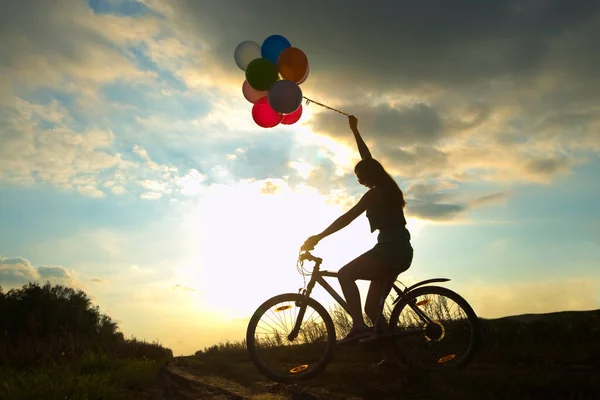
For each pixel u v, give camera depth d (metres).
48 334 11.09
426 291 5.41
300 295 5.68
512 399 4.08
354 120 6.63
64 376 5.61
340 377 5.40
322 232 5.48
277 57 6.88
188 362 9.67
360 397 4.60
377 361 6.70
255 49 7.30
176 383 6.76
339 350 7.61
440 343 5.31
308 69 6.83
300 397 4.93
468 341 5.24
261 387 5.94
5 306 20.17
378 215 5.38
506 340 7.19
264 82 6.59
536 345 6.72
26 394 4.76
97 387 5.27
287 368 5.65
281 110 6.43
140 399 5.60
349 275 5.38
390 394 4.59
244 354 10.99
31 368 8.22
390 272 5.34
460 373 5.01
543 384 4.27
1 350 9.60
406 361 5.36
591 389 4.05
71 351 10.36
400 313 5.40
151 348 13.99
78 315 19.95
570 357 5.99
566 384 4.19
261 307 5.73
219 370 7.72
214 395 5.62
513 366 5.79
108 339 13.52
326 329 5.64
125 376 6.71
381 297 5.39
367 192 5.42
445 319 5.31
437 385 4.66
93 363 8.38
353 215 5.39
